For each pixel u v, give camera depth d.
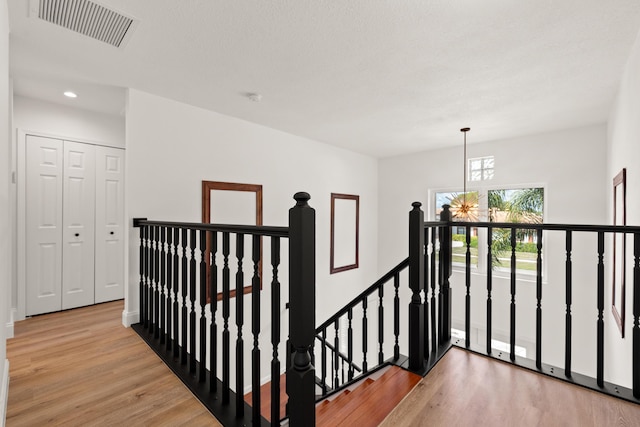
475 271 4.82
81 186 3.46
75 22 1.85
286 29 1.91
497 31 1.90
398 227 5.77
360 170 5.62
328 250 5.00
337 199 5.14
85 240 3.49
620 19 1.76
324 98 3.00
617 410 1.46
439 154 5.25
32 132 3.12
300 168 4.43
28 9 1.73
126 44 2.09
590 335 3.81
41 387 1.80
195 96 2.98
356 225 5.54
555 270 4.10
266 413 3.07
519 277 4.43
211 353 1.72
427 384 1.71
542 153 4.20
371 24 1.85
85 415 1.56
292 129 4.09
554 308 4.11
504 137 4.41
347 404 1.56
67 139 3.35
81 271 3.46
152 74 2.54
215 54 2.21
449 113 3.40
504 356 2.00
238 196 3.63
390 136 4.41
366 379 1.88
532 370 1.82
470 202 4.85
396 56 2.21
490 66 2.34
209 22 1.85
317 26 1.87
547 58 2.22
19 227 3.04
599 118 3.54
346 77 2.55
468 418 1.43
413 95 2.91
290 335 1.19
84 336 2.57
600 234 1.62
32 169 3.14
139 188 2.85
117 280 3.73
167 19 1.82
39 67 2.42
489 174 4.70
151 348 2.32
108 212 3.66
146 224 2.55
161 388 1.81
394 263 5.82
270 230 1.33
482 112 3.37
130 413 1.58
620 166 2.72
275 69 2.43
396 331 2.08
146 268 2.64
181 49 2.15
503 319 4.55
